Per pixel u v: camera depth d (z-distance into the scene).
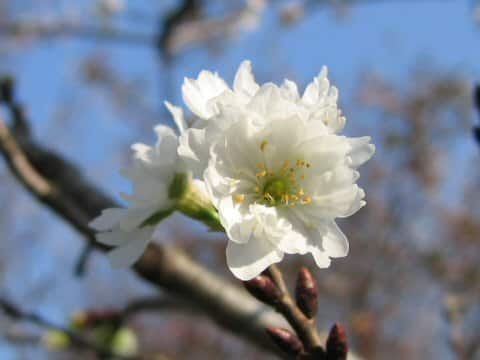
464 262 0.88
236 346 1.06
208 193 0.22
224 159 0.22
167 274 0.30
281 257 0.22
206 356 1.08
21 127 0.32
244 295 0.30
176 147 0.23
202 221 0.23
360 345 0.82
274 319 0.30
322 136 0.22
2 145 0.29
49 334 0.35
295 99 0.23
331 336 0.22
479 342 0.36
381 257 0.89
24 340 0.35
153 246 0.29
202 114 0.22
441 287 0.88
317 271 0.83
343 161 0.22
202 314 0.33
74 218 0.29
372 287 0.86
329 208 0.22
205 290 0.30
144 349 1.08
